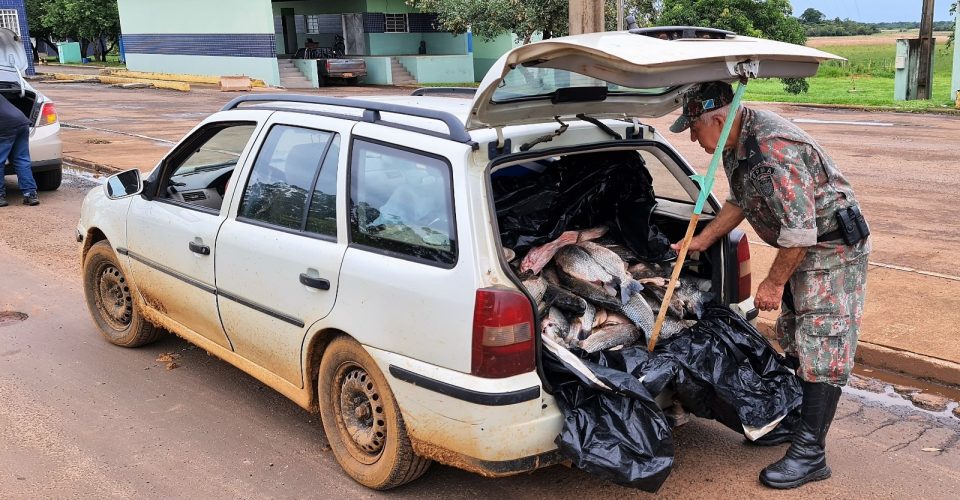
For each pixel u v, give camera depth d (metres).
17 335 5.76
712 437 4.27
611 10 23.53
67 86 31.00
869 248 3.55
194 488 3.76
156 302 4.99
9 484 3.78
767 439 4.09
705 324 3.87
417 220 3.35
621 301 3.74
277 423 4.43
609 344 3.63
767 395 3.81
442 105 4.00
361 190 3.60
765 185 3.41
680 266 3.56
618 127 3.87
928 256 7.21
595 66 2.94
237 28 31.02
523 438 3.13
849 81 31.58
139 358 5.35
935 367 4.91
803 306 3.60
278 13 36.75
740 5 26.14
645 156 4.21
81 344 5.59
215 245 4.29
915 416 4.53
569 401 3.23
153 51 35.88
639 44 2.99
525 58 2.97
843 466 3.96
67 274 7.25
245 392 4.83
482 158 3.28
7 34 10.29
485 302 3.08
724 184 10.86
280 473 3.90
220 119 4.59
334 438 3.90
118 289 5.47
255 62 30.69
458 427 3.16
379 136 3.58
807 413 3.71
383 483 3.63
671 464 3.21
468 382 3.12
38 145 10.55
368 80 32.88
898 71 21.98
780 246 3.41
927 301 5.98
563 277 3.86
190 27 33.34
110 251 5.33
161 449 4.13
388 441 3.53
